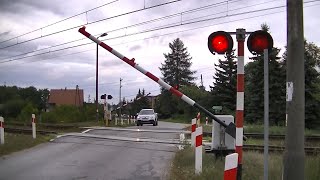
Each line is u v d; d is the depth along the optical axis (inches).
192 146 547.8
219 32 282.0
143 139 767.1
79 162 489.1
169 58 5029.5
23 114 1589.6
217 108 451.5
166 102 4037.9
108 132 967.0
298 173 246.2
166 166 457.7
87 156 540.7
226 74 2758.4
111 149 615.8
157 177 395.5
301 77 249.4
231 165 210.4
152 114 1665.8
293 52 250.5
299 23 250.4
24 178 390.0
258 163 434.6
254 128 1181.7
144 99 4286.4
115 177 395.9
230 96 2714.1
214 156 449.7
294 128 247.8
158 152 579.2
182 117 3415.4
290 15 251.9
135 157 531.5
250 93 2048.5
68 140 748.0
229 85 2728.8
